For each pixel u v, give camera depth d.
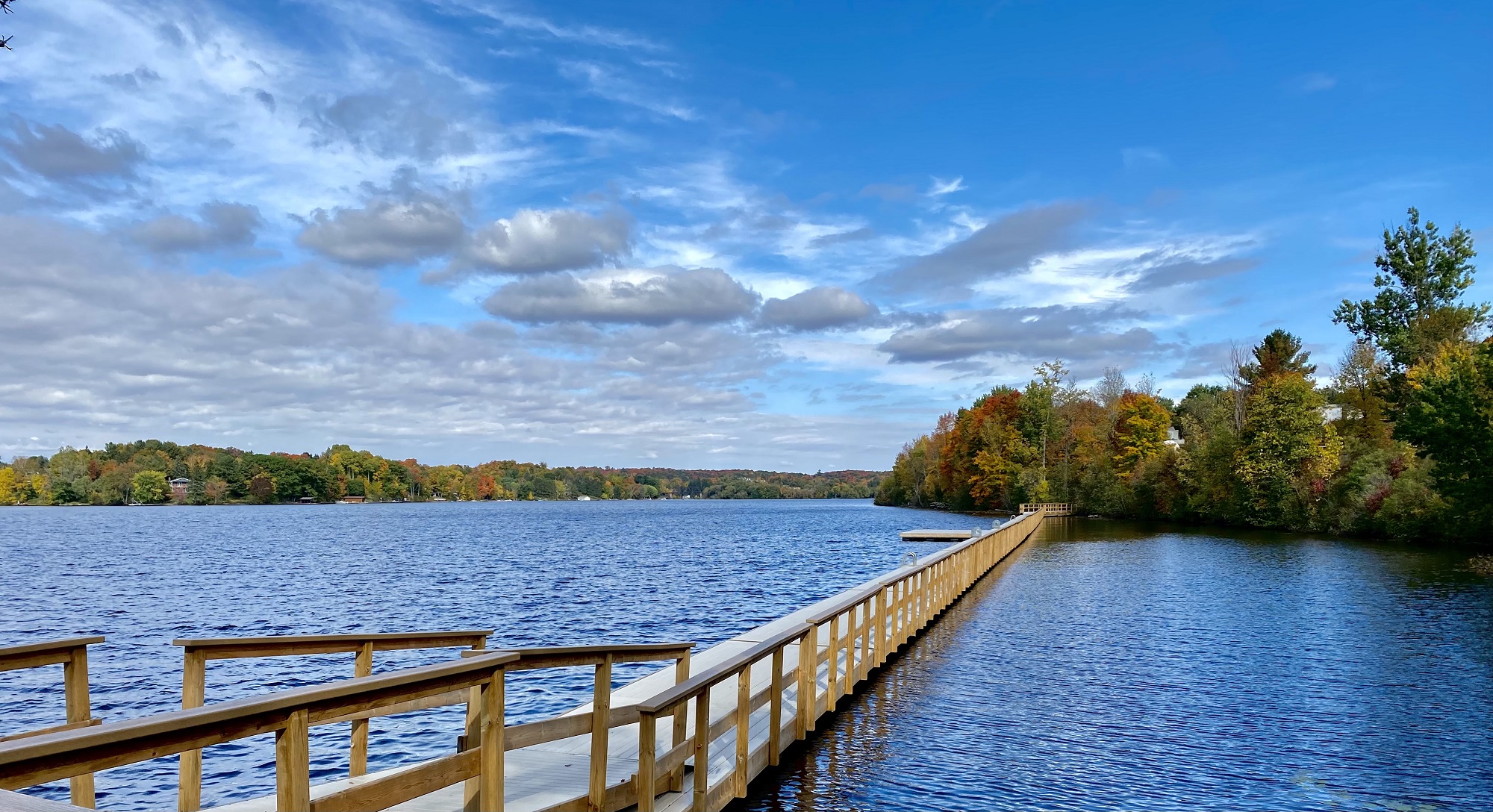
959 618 19.33
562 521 102.81
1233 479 60.31
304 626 21.67
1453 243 69.56
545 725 5.55
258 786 9.84
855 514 118.44
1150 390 85.56
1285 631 17.75
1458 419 36.75
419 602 26.12
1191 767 9.28
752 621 21.77
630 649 6.50
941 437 124.12
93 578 34.09
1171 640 16.64
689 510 160.25
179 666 16.44
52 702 13.73
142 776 10.11
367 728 6.52
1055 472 88.31
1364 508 48.31
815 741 10.01
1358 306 73.19
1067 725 10.77
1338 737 10.43
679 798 6.85
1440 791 8.66
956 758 9.45
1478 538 39.22
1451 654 15.38
